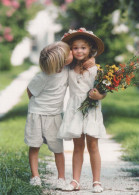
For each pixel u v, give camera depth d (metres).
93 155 5.25
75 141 5.32
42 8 35.97
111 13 12.87
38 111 5.30
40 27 42.00
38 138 5.31
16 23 30.44
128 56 14.07
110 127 11.72
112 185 5.64
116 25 13.30
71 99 5.27
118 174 6.42
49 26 41.94
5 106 16.92
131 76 5.16
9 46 31.45
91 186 5.57
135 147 8.47
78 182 5.26
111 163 7.36
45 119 5.30
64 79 5.28
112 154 8.20
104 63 12.53
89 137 5.22
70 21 13.73
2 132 10.75
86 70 5.24
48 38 42.19
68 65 5.34
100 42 5.29
